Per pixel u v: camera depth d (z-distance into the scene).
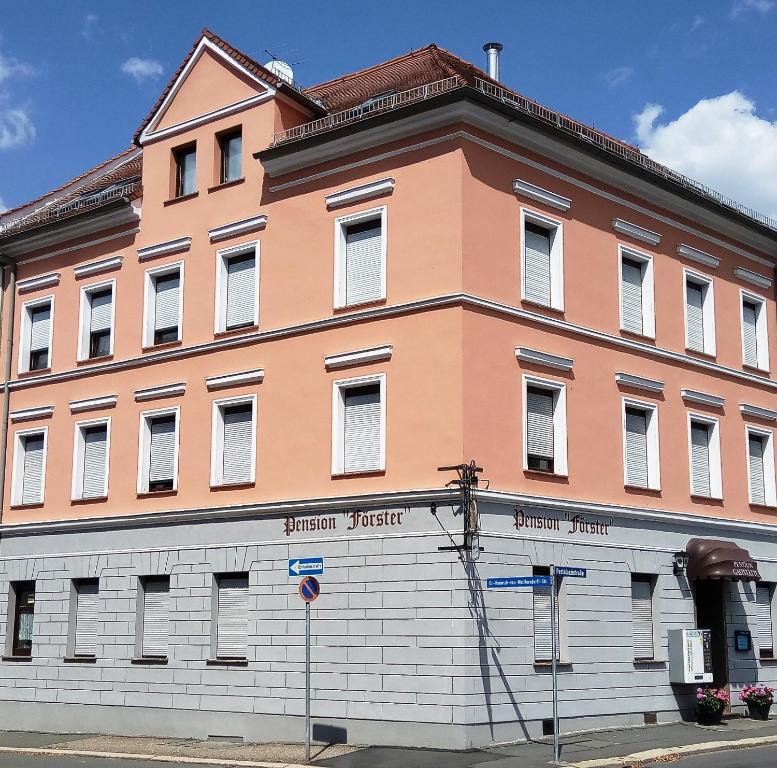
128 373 30.89
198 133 30.44
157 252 30.72
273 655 26.03
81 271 32.75
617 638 26.72
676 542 29.11
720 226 32.44
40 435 33.28
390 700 23.77
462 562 23.34
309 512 26.00
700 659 27.83
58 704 30.33
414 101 25.31
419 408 24.61
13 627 32.28
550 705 24.59
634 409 29.03
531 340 25.98
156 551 29.03
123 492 30.30
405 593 23.97
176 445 29.27
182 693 27.62
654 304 29.83
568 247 27.47
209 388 28.81
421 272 25.19
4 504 33.34
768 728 27.08
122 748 25.73
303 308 27.17
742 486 31.98
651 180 29.41
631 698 26.77
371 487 25.06
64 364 32.78
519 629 24.28
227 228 29.09
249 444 28.05
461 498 23.58
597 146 27.64
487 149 25.73
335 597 25.06
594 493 26.95
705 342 31.80
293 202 27.88
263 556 26.72
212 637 27.39
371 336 25.75
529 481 25.27
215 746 25.31
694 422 30.95
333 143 26.91
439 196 25.20
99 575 30.25
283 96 29.03
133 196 31.58
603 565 26.73
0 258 34.72
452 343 24.36
